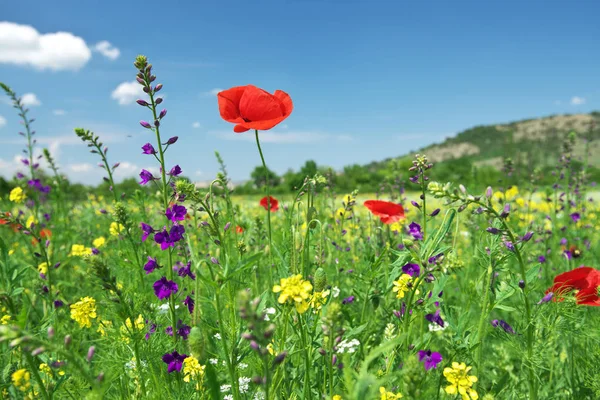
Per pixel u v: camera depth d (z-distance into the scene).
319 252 0.55
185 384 0.47
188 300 0.51
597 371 0.53
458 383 0.35
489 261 0.45
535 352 0.46
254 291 0.60
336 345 0.36
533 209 1.49
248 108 0.50
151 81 0.51
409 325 0.47
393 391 0.41
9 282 0.50
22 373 0.35
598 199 1.70
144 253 0.73
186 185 0.45
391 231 0.86
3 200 1.29
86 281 0.86
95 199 1.86
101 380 0.30
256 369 0.44
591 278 0.46
